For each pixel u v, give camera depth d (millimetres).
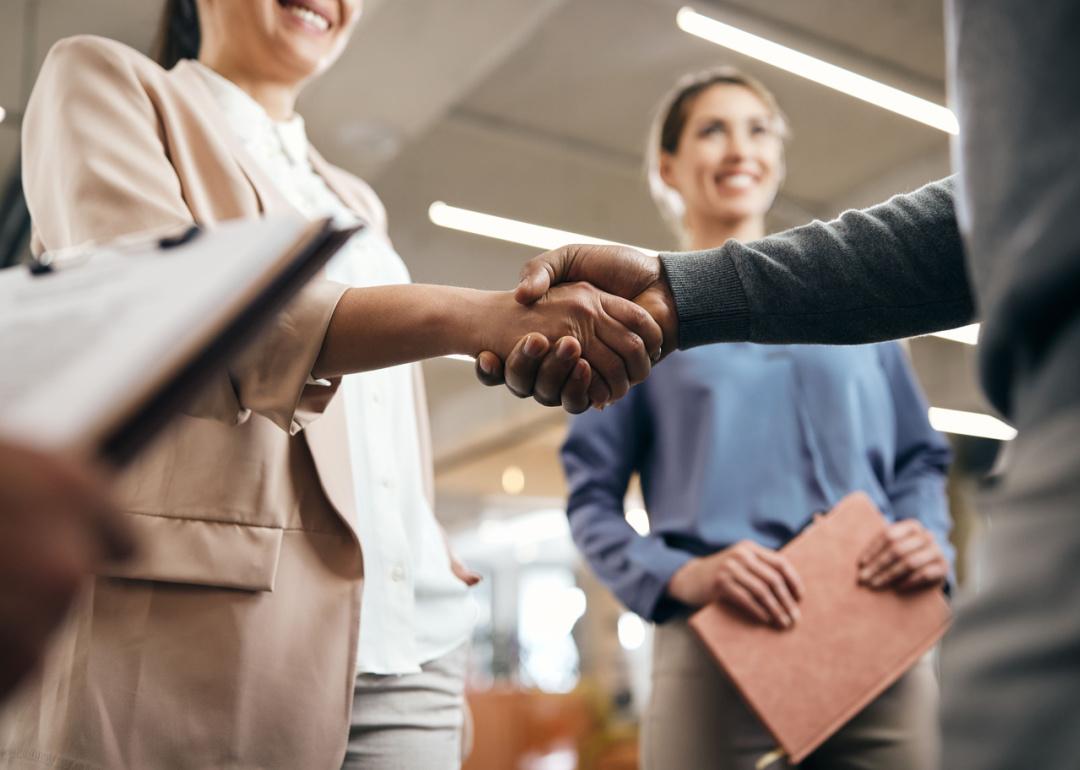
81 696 873
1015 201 484
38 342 388
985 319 496
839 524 1531
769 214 8047
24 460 290
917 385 1795
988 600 451
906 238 1074
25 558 280
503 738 6465
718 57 6309
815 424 1623
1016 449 479
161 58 1442
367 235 1289
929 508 1662
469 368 11492
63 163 1013
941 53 6148
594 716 6617
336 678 980
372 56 5246
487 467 14148
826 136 7203
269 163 1237
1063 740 388
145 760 879
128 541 312
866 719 1486
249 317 396
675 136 2004
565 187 7844
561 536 18609
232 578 931
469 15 4930
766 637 1447
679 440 1643
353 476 1097
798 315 1075
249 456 972
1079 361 441
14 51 5504
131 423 332
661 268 1116
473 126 7012
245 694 924
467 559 20781
